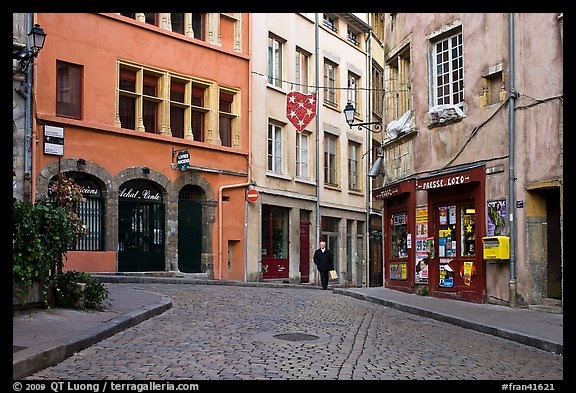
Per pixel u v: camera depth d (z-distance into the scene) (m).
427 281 18.94
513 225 15.23
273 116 29.03
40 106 20.03
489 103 16.59
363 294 19.22
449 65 18.55
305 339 10.37
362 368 8.17
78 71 21.52
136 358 8.41
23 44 18.34
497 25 16.17
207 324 11.65
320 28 32.66
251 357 8.65
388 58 22.92
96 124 21.61
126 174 22.52
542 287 14.75
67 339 8.66
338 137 34.03
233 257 26.66
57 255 11.14
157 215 23.80
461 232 17.61
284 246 29.78
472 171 16.69
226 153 26.39
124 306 12.58
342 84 34.44
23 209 9.99
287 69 30.08
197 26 25.95
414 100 19.83
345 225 34.50
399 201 21.23
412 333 11.77
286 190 29.64
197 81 25.38
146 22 24.05
